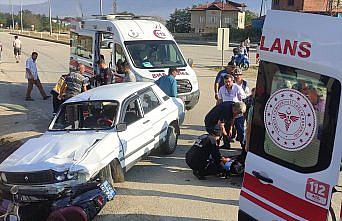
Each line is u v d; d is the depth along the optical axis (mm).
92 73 14625
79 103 8039
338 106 3447
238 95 9570
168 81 10648
